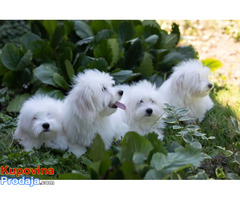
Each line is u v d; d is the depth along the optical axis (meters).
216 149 1.85
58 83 2.21
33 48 2.37
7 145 1.89
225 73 2.68
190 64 2.15
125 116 2.00
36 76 2.20
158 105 1.99
